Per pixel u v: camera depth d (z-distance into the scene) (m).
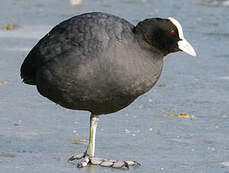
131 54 10.25
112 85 10.23
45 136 12.39
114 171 10.66
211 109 14.58
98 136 12.47
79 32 10.45
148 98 15.49
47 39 10.89
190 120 13.70
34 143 11.95
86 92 10.36
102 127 13.05
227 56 19.88
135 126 13.16
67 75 10.29
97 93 10.35
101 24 10.42
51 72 10.46
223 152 11.59
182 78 17.44
